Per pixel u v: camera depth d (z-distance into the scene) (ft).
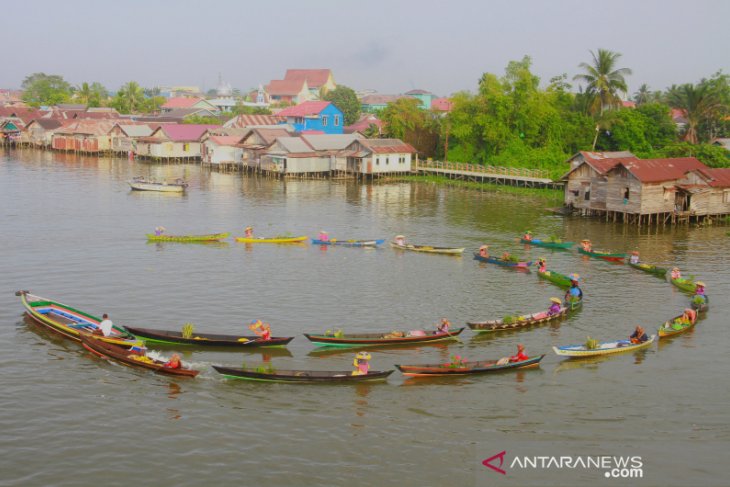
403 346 140.05
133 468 96.68
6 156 477.36
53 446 101.35
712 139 421.59
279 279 183.93
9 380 121.08
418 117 429.79
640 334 140.15
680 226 259.60
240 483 93.97
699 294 164.96
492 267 200.03
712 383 125.59
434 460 100.22
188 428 107.14
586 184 275.80
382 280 185.16
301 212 282.56
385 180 383.04
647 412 115.03
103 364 128.77
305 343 140.87
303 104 552.82
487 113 395.14
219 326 147.74
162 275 184.85
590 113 401.29
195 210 282.77
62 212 269.64
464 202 311.88
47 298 163.02
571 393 121.08
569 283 179.73
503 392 121.08
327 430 107.55
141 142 465.06
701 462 101.09
